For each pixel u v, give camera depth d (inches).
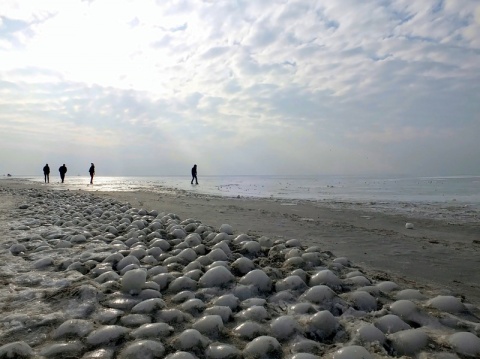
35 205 382.3
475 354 78.3
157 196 606.2
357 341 83.7
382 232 270.2
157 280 123.3
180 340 81.0
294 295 114.6
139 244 178.7
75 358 76.5
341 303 106.6
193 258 154.5
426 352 79.4
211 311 98.8
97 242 188.2
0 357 74.2
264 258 157.0
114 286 116.7
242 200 572.7
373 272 153.1
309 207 475.8
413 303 103.6
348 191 948.6
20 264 149.2
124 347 80.9
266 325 93.6
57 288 118.5
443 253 199.0
